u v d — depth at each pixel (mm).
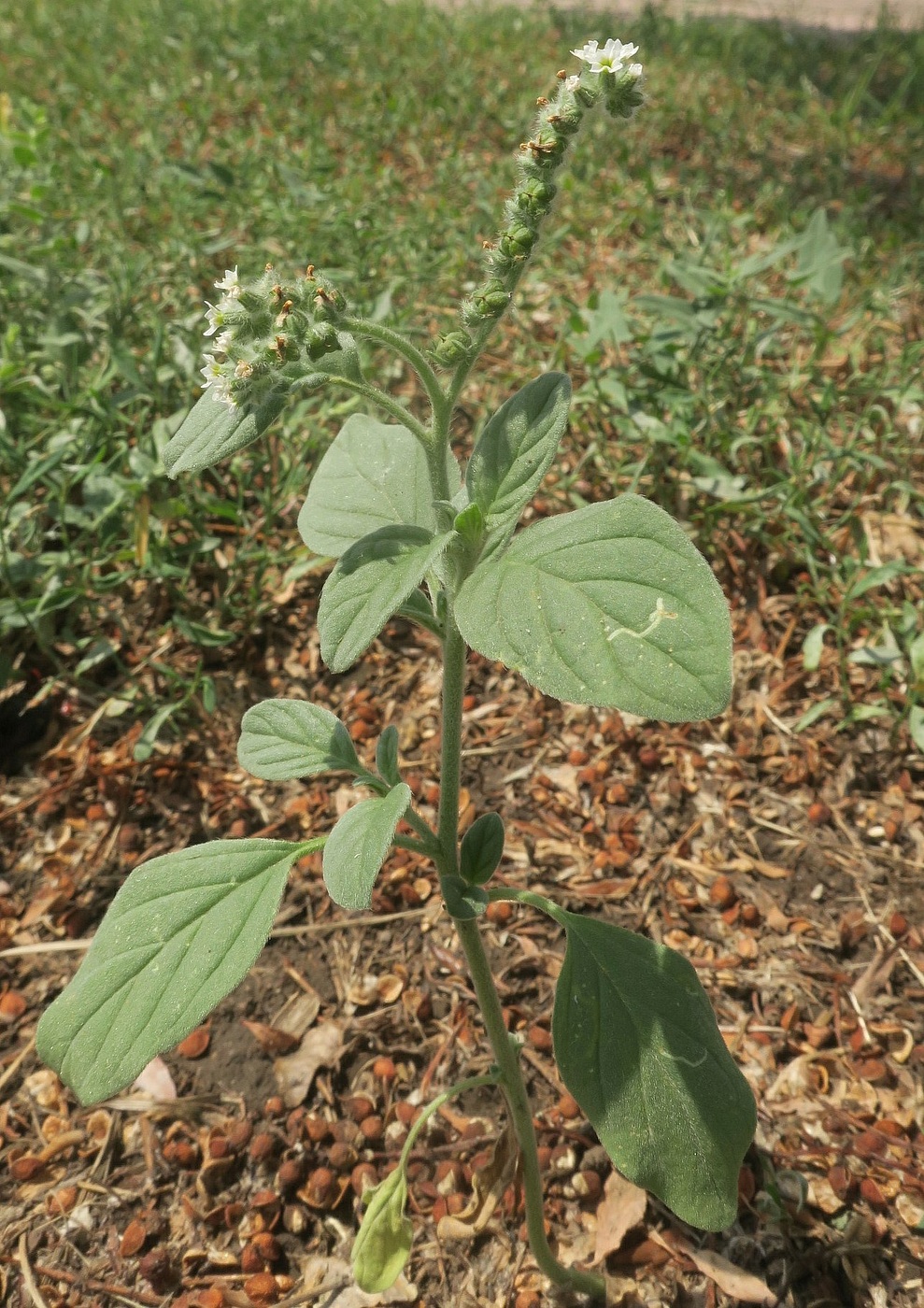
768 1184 2484
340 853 1585
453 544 1652
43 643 3465
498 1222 2488
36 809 3332
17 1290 2385
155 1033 1703
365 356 4203
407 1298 2365
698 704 1339
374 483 2057
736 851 3195
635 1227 2451
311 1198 2500
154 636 3773
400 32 8828
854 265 5441
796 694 3584
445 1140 2613
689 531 3896
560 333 4562
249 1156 2582
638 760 3428
